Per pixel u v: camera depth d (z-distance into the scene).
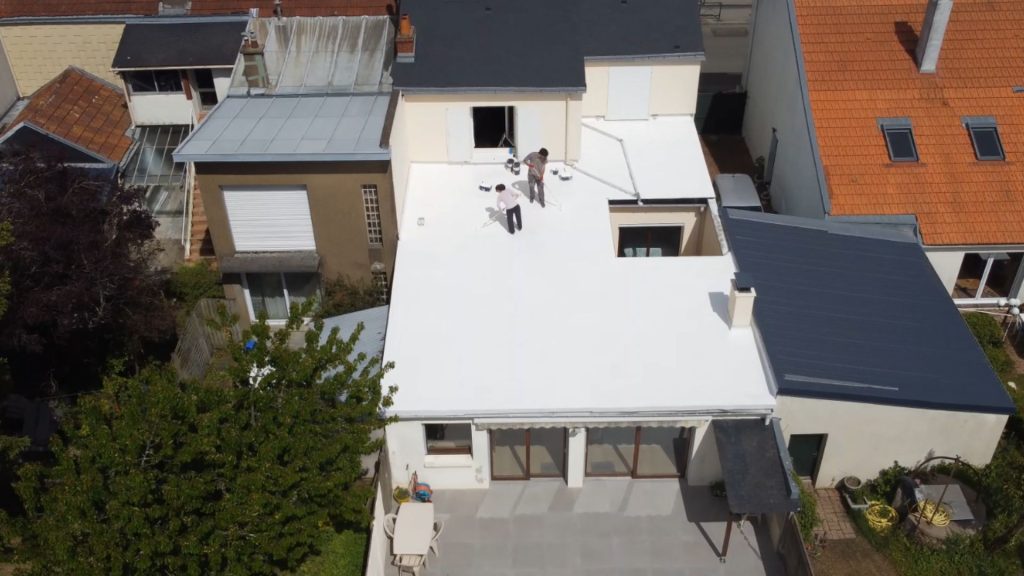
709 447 23.09
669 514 23.23
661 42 31.94
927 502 22.67
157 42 34.06
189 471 17.50
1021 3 31.75
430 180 30.53
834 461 23.89
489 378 23.06
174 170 33.91
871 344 24.03
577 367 23.33
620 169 30.92
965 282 30.55
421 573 21.92
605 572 21.81
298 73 29.95
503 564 22.08
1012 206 28.72
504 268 26.58
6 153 25.58
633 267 26.64
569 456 23.30
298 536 19.20
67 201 24.17
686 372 23.16
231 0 35.97
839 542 22.84
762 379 23.00
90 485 15.98
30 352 24.30
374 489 21.34
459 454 23.67
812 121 30.19
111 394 17.89
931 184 29.12
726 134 40.62
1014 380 27.31
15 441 19.53
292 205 27.06
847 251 27.64
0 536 18.11
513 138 31.27
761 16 36.62
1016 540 21.98
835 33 31.56
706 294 25.64
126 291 25.00
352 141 26.36
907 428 23.06
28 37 36.12
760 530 22.75
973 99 30.41
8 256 22.45
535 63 29.98
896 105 30.39
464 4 31.72
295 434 18.97
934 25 29.55
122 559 15.77
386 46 30.61
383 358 23.73
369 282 28.31
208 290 29.86
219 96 34.81
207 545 17.12
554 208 29.05
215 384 20.41
